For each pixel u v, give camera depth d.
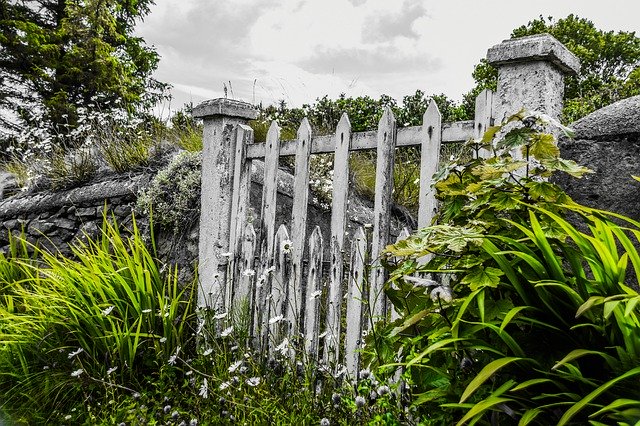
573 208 1.33
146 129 5.29
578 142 1.76
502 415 1.29
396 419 1.64
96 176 4.56
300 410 2.10
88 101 13.76
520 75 1.83
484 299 1.35
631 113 1.68
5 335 2.88
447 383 1.46
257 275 2.87
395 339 1.64
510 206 1.44
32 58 13.22
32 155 5.78
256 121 4.98
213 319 2.84
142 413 2.26
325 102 5.93
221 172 3.06
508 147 1.57
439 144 2.07
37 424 2.56
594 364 1.22
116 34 14.76
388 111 2.21
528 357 1.26
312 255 2.54
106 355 2.69
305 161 2.61
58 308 2.91
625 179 1.66
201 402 2.34
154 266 3.06
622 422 1.03
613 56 20.62
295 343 2.50
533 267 1.26
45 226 4.48
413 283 1.52
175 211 3.52
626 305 1.06
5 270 3.92
